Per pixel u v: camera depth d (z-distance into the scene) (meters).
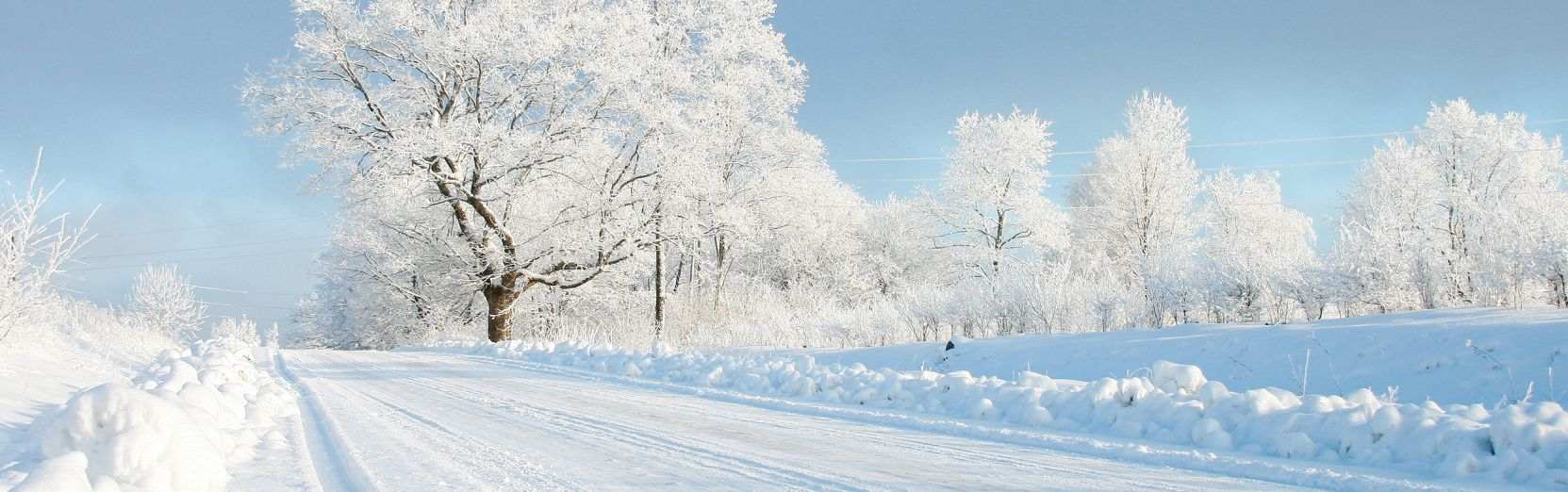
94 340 14.16
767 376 10.47
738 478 4.75
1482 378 8.04
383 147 24.64
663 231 26.16
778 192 30.19
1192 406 6.21
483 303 32.28
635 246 26.67
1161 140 36.84
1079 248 39.06
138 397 4.06
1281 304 14.03
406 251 30.05
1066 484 4.60
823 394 9.01
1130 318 15.35
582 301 30.77
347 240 28.45
